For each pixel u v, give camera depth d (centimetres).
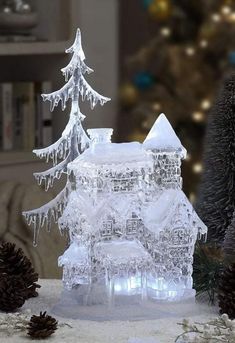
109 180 118
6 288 122
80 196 119
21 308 124
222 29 254
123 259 117
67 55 257
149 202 122
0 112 251
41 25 259
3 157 245
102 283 121
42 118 255
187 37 264
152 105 263
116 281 121
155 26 283
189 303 122
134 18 285
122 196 119
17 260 127
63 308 121
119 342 109
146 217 120
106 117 281
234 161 133
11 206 213
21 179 249
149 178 122
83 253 120
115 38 285
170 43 265
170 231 121
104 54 281
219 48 256
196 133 258
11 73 263
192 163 251
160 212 121
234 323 108
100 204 118
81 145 126
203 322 117
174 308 121
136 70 268
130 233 120
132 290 121
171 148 122
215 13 258
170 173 122
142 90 267
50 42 249
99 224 118
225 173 134
